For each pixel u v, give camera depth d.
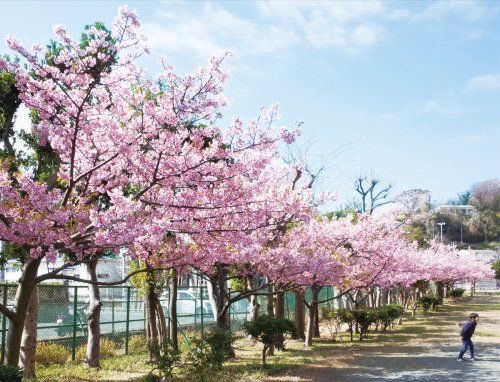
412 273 24.72
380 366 14.59
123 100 8.42
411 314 37.47
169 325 19.02
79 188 9.79
